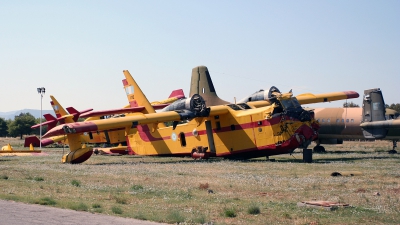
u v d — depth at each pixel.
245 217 14.69
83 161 36.66
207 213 15.20
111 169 30.25
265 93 40.62
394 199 17.55
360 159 36.56
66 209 15.41
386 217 14.57
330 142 50.44
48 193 19.31
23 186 21.52
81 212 14.88
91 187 21.31
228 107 38.22
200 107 37.19
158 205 16.70
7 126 143.25
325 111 49.34
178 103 38.44
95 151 50.31
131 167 31.91
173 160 39.12
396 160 35.34
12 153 50.06
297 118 34.84
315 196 18.47
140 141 45.16
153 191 20.00
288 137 34.56
